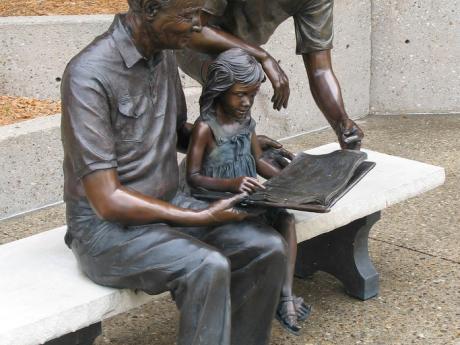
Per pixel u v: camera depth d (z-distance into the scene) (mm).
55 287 2893
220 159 3229
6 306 2752
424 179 3859
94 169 2766
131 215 2783
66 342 2869
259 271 2992
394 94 6938
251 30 3656
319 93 3693
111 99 2836
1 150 4855
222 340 2750
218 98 3199
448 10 6672
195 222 2840
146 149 2951
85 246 2936
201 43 3334
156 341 3553
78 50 5965
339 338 3568
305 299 3912
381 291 3975
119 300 2873
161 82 3008
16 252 3188
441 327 3641
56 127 5070
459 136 6324
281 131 6395
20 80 5914
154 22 2785
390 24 6785
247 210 3004
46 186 5094
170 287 2783
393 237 4598
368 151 4254
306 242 4012
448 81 6855
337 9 6535
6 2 6852
